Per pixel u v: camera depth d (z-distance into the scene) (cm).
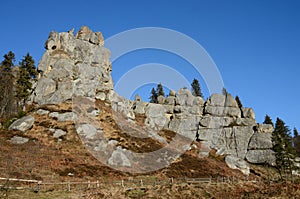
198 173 4538
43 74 6662
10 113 5669
